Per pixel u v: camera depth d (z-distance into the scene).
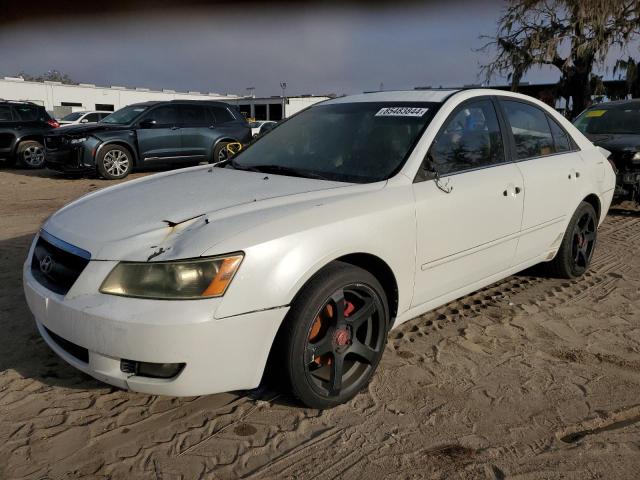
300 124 4.09
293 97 39.12
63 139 11.62
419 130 3.45
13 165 15.27
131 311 2.38
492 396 3.04
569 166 4.49
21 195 9.77
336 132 3.77
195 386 2.46
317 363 2.88
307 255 2.61
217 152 13.38
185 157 12.98
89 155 11.71
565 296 4.56
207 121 13.33
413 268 3.18
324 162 3.55
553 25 25.62
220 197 3.02
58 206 8.62
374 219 2.92
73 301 2.52
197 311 2.38
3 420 2.71
